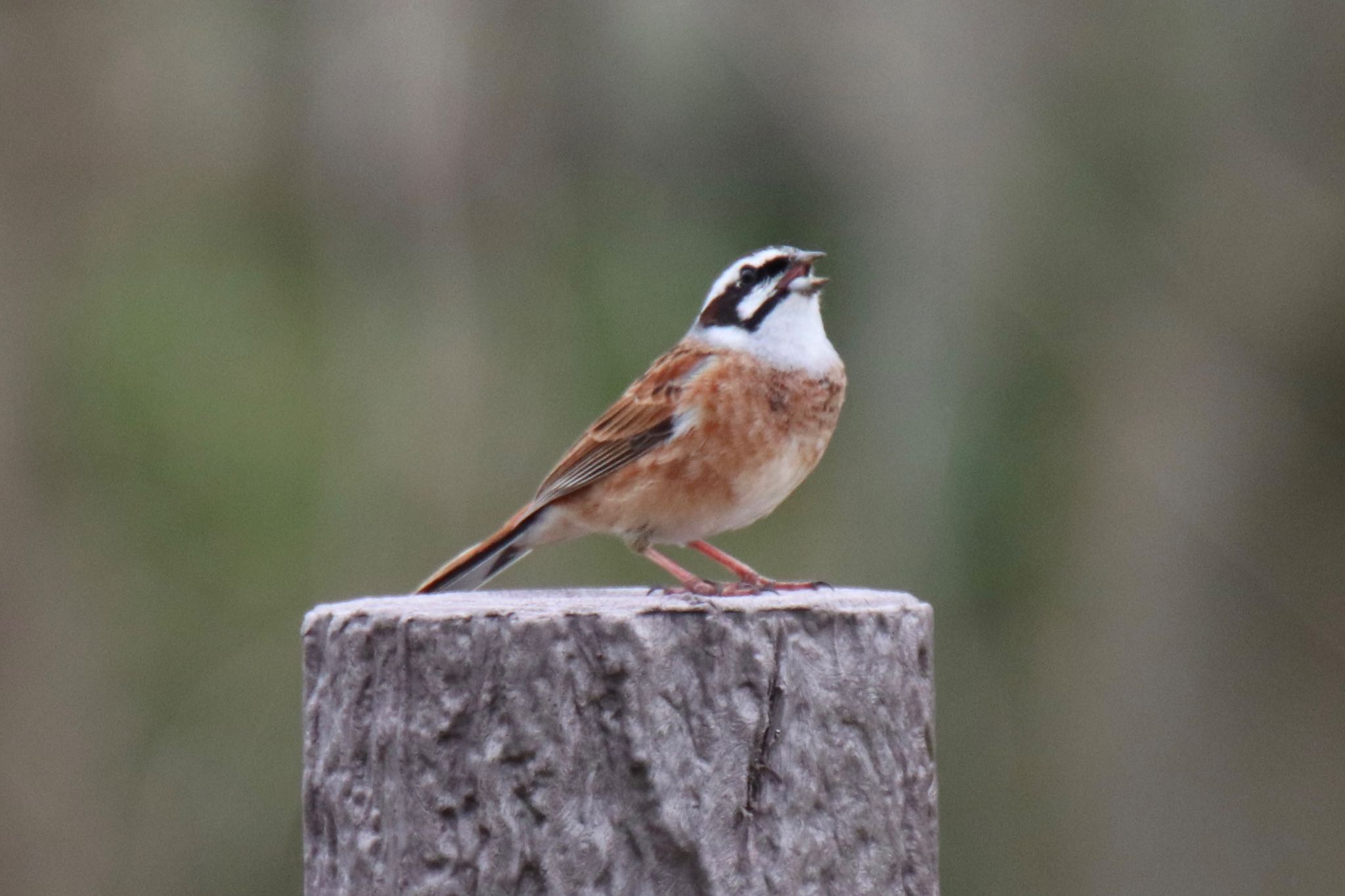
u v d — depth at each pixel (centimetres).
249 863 1389
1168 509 1455
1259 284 1426
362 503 1403
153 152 1614
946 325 1362
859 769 504
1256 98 1412
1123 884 1405
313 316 1491
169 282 1476
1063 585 1359
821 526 1378
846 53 1421
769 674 490
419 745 484
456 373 1442
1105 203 1395
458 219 1487
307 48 1541
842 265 1399
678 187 1446
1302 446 1475
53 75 1588
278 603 1380
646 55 1449
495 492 1403
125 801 1418
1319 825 1452
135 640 1402
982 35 1405
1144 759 1429
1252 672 1486
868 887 503
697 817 479
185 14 1573
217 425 1407
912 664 522
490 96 1498
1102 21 1394
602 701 479
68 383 1475
